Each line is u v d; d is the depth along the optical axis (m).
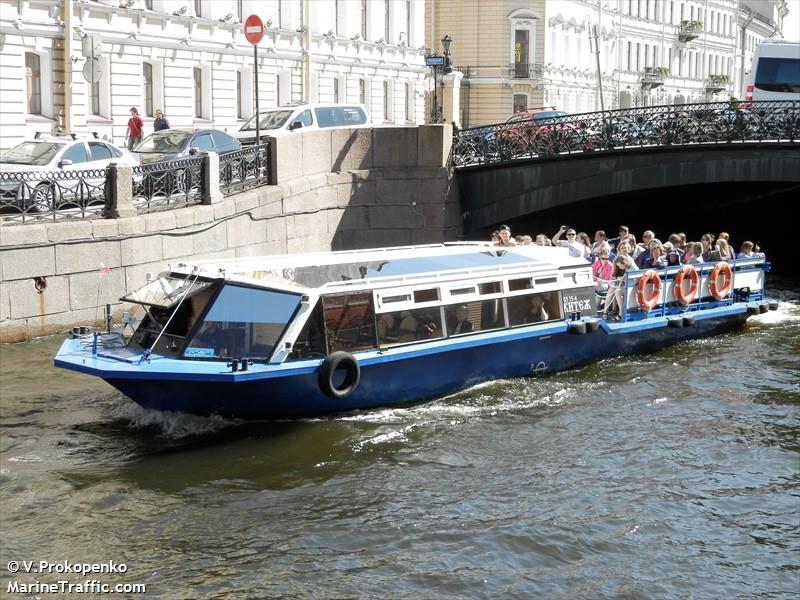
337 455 15.42
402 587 11.84
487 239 33.00
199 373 15.20
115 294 22.09
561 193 31.19
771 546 13.02
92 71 29.25
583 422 17.12
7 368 18.91
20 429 16.09
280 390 15.98
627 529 13.33
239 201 25.92
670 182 29.97
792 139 28.56
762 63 39.16
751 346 22.38
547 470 15.07
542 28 72.00
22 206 21.09
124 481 14.36
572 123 31.12
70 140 24.41
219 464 15.00
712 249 25.88
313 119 31.05
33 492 13.93
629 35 86.81
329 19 49.47
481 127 32.03
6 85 32.38
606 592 11.88
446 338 17.98
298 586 11.82
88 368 15.25
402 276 17.48
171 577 11.94
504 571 12.26
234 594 11.61
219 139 28.30
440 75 48.38
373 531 13.10
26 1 32.69
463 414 17.39
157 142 27.41
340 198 30.36
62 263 21.11
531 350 19.39
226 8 42.28
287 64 46.16
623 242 22.08
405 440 16.08
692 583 12.12
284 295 16.19
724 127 29.33
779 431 16.89
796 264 36.47
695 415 17.59
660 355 21.50
